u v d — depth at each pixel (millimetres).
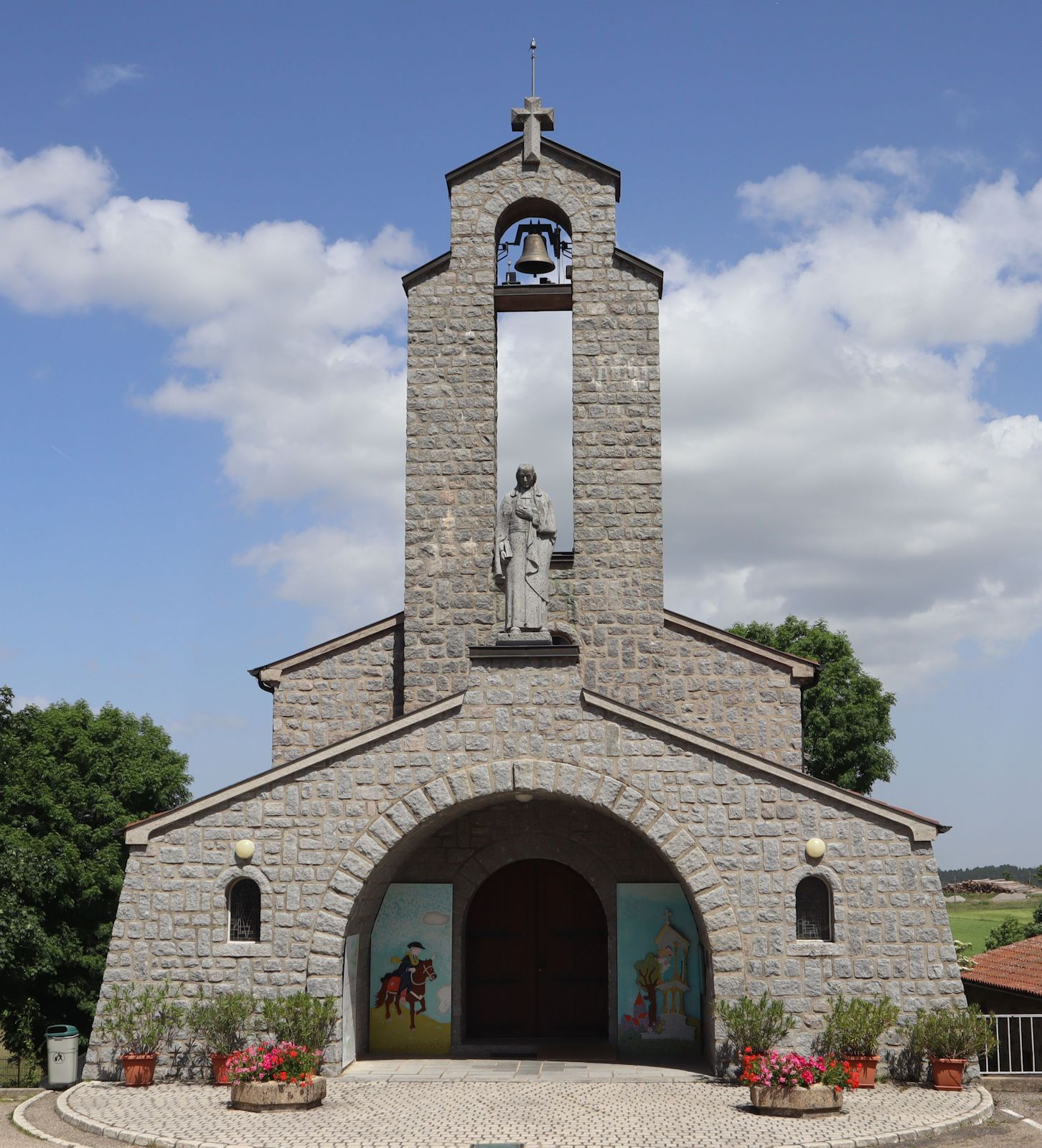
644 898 22781
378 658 25344
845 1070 17844
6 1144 16750
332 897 20469
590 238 25625
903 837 20047
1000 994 25359
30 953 30969
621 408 25078
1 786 37312
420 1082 20062
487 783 20625
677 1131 16469
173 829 20875
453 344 25438
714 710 24734
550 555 23422
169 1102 18641
